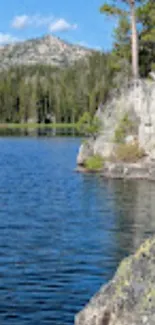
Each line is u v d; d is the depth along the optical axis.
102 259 22.22
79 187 44.81
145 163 49.00
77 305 16.84
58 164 67.25
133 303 11.01
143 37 61.03
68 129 183.12
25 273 20.27
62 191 42.84
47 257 22.59
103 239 25.86
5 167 63.78
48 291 18.17
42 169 61.03
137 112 52.25
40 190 43.75
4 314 16.09
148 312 10.62
